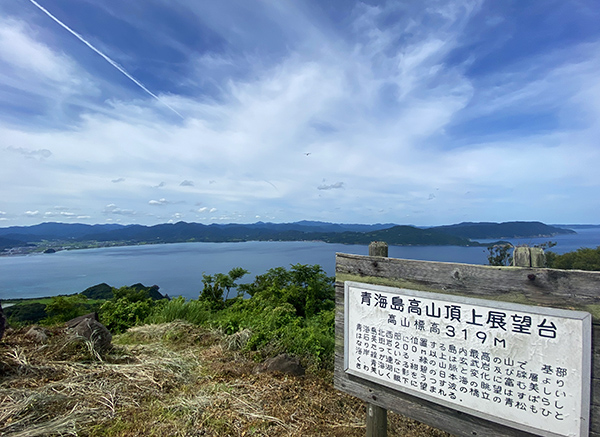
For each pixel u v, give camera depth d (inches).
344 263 109.9
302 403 132.2
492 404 79.6
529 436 75.7
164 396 129.7
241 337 200.4
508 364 77.5
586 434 68.2
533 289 75.5
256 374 155.8
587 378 68.5
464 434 84.0
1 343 151.6
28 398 110.0
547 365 72.9
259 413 120.4
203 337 211.9
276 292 394.9
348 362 106.5
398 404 95.8
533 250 76.9
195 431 107.3
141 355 171.0
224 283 386.0
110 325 251.3
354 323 105.4
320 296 408.2
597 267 352.5
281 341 191.3
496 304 79.1
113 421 109.3
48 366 137.6
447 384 86.3
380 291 99.1
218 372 156.4
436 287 89.4
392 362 96.2
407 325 93.5
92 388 126.6
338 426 119.9
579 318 69.4
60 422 102.3
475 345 82.1
